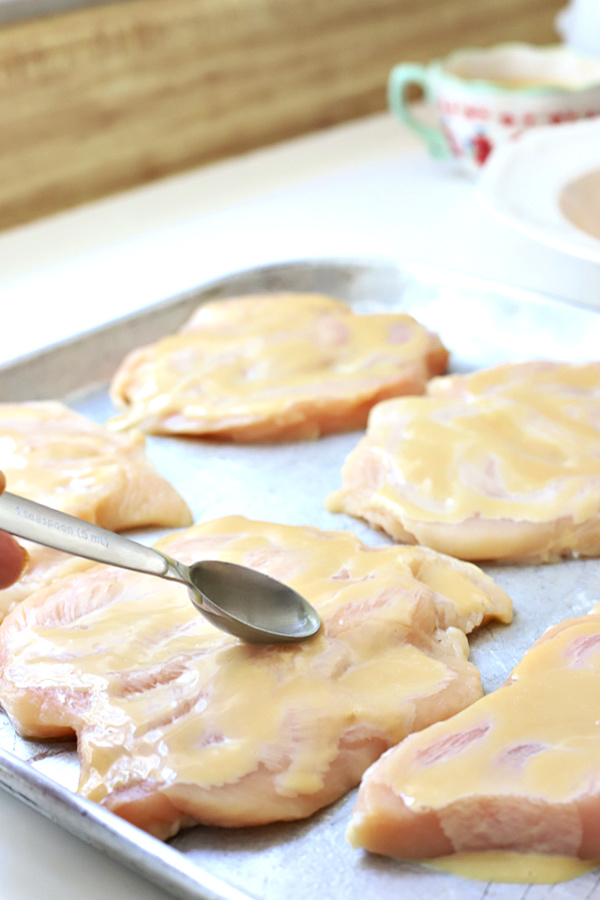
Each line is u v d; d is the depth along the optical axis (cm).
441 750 55
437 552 66
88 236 100
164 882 52
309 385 77
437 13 131
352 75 126
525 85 110
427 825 54
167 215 104
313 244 94
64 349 80
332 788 56
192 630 60
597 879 54
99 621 61
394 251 92
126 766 56
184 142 113
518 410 72
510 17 140
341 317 82
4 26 97
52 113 101
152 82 108
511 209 82
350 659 59
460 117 102
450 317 84
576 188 86
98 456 73
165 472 75
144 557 57
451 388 76
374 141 121
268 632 58
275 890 54
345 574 63
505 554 67
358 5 122
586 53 125
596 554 67
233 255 93
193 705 57
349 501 71
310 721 57
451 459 70
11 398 79
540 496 67
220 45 112
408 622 60
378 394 76
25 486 70
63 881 54
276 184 111
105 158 107
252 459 75
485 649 63
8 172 100
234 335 82
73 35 100
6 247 98
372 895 54
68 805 54
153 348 81
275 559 64
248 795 56
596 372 75
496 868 54
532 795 53
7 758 55
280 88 119
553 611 65
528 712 56
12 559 56
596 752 55
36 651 60
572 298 84
